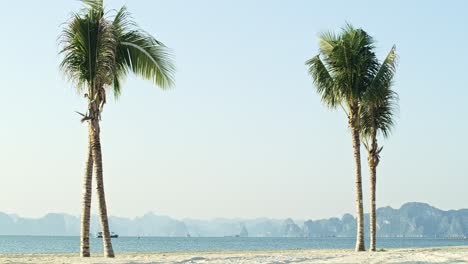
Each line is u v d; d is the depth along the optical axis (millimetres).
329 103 34219
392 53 33188
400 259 24609
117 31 25625
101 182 24953
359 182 33688
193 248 95000
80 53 24531
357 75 32719
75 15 24312
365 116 35156
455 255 27312
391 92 34688
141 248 92125
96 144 24781
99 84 24750
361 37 32844
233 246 115000
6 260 21562
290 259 24188
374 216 35094
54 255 29250
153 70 26516
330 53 33281
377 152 35438
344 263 22609
